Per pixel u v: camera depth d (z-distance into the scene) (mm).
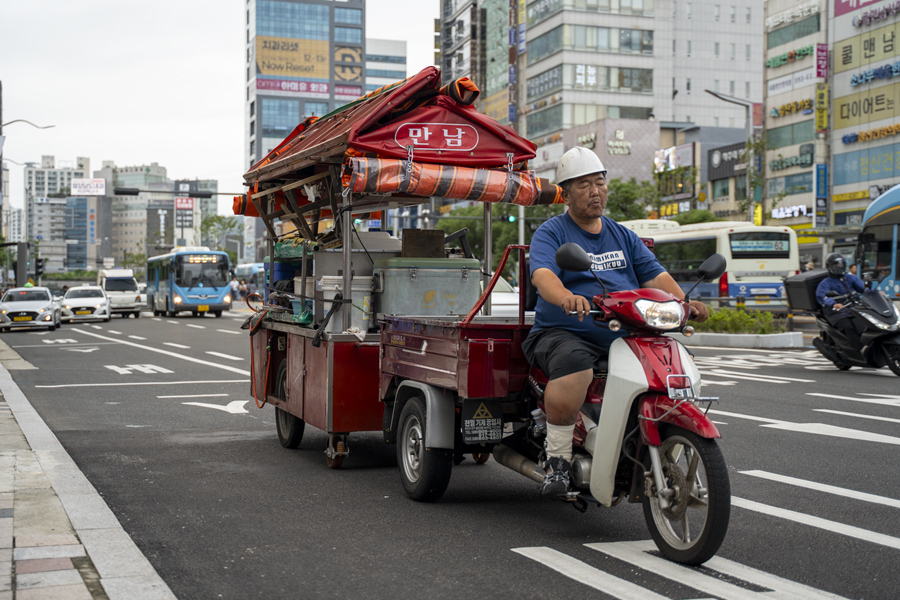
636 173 69188
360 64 174750
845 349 13508
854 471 6629
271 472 6805
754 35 93062
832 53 49156
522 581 4086
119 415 10023
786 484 6195
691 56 91750
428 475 5594
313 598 3867
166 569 4289
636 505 5664
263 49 169875
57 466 6785
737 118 92750
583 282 4707
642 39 76125
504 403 5297
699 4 91812
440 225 68688
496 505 5699
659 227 33406
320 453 7676
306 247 7027
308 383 6965
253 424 9383
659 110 76750
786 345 19547
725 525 4031
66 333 28172
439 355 5406
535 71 79375
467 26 96625
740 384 12273
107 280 45500
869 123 46875
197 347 21406
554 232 4750
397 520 5285
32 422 9117
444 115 6316
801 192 51656
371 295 6746
